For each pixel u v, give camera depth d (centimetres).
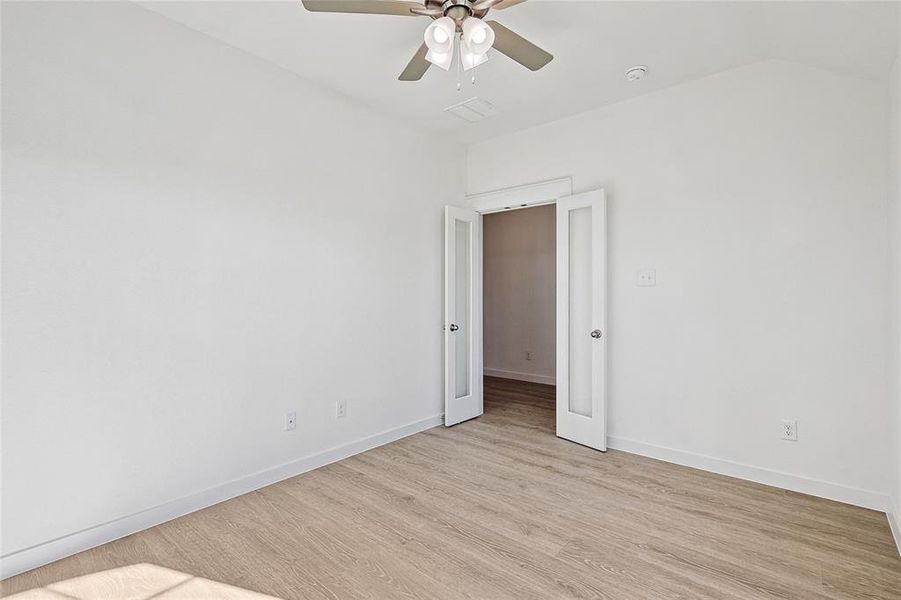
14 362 190
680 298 308
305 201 299
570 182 363
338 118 320
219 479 255
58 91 200
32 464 194
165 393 234
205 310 249
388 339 356
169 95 235
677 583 182
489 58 272
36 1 195
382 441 350
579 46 258
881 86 241
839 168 253
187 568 194
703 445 299
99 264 212
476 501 255
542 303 584
